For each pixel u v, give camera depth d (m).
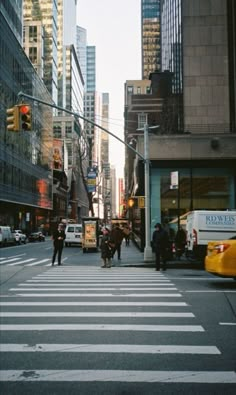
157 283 13.84
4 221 69.12
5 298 10.88
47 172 95.88
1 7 62.38
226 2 34.16
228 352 6.32
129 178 85.12
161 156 28.16
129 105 93.50
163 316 8.76
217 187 28.25
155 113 88.56
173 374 5.38
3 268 19.39
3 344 6.74
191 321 8.32
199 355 6.18
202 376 5.31
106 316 8.73
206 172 28.38
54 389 4.90
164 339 7.04
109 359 5.98
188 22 34.38
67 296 11.17
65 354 6.21
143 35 164.00
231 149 27.86
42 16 137.88
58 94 162.25
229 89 33.75
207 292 11.89
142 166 28.78
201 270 18.59
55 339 7.03
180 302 10.33
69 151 142.50
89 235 33.94
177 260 22.61
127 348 6.51
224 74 33.94
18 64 70.25
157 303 10.20
